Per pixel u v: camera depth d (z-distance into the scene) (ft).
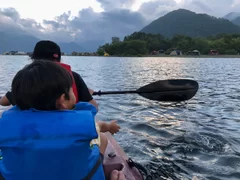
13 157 5.61
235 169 12.76
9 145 5.58
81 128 5.57
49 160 5.48
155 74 70.49
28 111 5.76
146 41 459.73
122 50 422.41
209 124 20.16
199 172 12.48
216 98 31.65
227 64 144.87
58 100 5.85
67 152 5.48
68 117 5.67
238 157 14.02
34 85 5.62
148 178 11.84
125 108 25.70
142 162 13.42
